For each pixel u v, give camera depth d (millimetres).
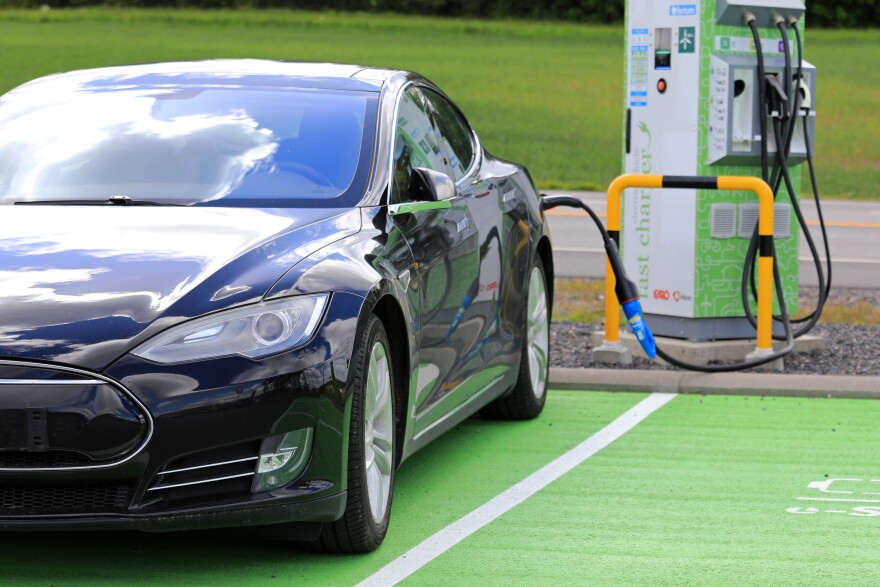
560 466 7203
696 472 7070
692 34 9992
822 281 10367
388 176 6363
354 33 77125
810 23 82250
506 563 5434
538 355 8516
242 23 79688
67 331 4926
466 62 63125
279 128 6621
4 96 7199
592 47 73250
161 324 4988
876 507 6379
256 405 4977
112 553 5559
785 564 5430
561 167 33719
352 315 5301
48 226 5691
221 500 5000
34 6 85125
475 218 7230
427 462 7316
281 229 5676
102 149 6523
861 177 33562
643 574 5285
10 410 4832
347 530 5398
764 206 9570
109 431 4848
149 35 71000
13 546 5641
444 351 6547
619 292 9234
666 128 10227
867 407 8797
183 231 5602
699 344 10086
